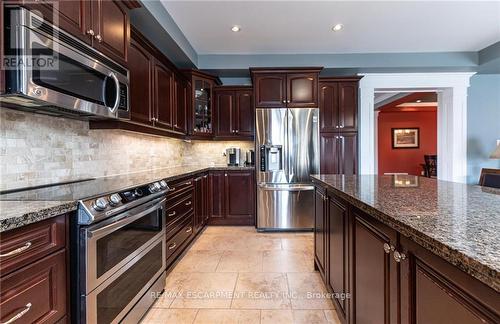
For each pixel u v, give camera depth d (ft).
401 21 10.38
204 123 14.10
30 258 3.58
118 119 7.16
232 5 9.19
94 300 4.58
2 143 5.32
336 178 7.89
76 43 5.32
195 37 11.67
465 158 15.06
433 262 2.60
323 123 13.94
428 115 29.81
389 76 14.89
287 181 13.15
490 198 4.41
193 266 9.11
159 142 12.34
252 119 14.42
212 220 13.97
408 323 3.07
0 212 3.47
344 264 5.51
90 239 4.46
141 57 8.60
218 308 6.71
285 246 10.98
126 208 5.49
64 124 6.90
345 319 5.47
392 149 30.14
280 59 13.73
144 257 6.48
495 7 9.42
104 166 8.50
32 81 4.33
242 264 9.24
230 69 13.84
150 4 8.26
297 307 6.70
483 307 1.99
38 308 3.70
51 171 6.50
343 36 11.66
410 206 3.79
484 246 2.19
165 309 6.70
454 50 13.43
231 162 15.01
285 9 9.47
